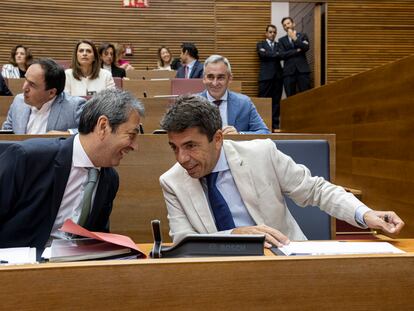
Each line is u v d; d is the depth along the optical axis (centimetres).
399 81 259
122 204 189
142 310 67
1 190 130
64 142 139
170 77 541
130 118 133
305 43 642
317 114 403
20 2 643
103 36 678
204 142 131
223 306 69
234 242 93
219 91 293
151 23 688
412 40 677
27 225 134
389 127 271
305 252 109
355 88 321
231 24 703
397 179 261
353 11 671
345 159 338
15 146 134
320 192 146
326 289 71
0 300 64
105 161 137
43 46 656
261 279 70
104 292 66
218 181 148
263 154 150
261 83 666
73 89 352
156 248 98
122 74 523
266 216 147
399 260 72
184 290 68
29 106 257
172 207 144
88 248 105
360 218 133
